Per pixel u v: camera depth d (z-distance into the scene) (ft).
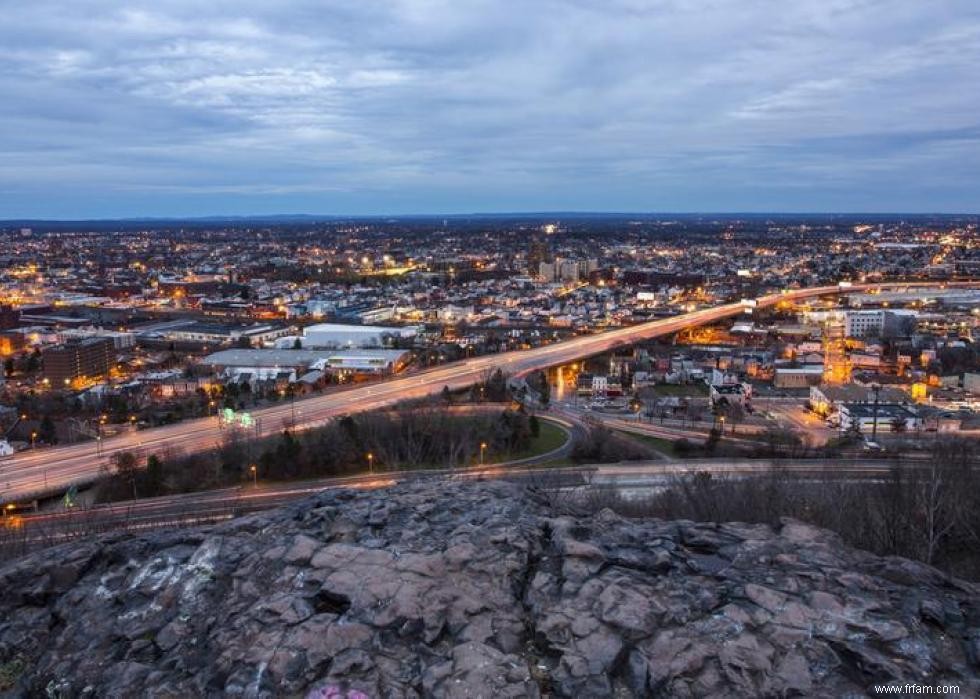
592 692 45.21
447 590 53.06
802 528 63.36
